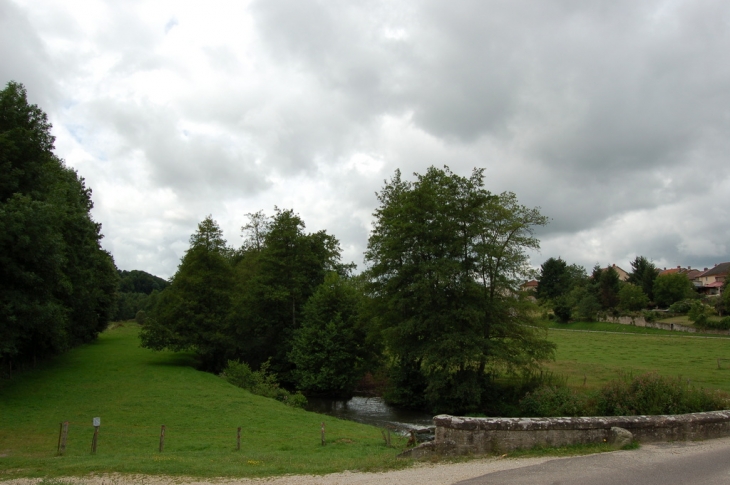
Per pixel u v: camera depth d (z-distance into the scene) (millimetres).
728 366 46094
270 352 52625
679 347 62469
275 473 12266
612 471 10367
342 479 11172
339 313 44656
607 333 84062
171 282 49438
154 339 43375
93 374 38281
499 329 34688
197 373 41156
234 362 41000
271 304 51625
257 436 21672
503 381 37219
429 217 36656
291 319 52000
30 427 22328
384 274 38750
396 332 36125
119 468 13289
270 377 39406
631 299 98125
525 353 34656
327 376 42688
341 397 44000
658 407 21031
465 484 9852
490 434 13117
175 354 52844
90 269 41406
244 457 15656
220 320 46406
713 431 14133
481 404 33562
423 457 13047
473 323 33375
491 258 35344
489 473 10680
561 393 26797
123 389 32875
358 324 44031
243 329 51062
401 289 37125
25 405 26938
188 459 15391
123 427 23047
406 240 36844
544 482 9688
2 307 24719
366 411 36906
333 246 59250
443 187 37188
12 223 24078
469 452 13039
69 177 47156
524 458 12086
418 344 36000
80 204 43938
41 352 42000
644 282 113438
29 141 28391
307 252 53281
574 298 106375
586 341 71875
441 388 34062
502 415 31375
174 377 38219
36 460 15289
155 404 28562
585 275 147250
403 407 38500
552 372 40594
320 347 44156
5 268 25000
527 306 35156
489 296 35906
